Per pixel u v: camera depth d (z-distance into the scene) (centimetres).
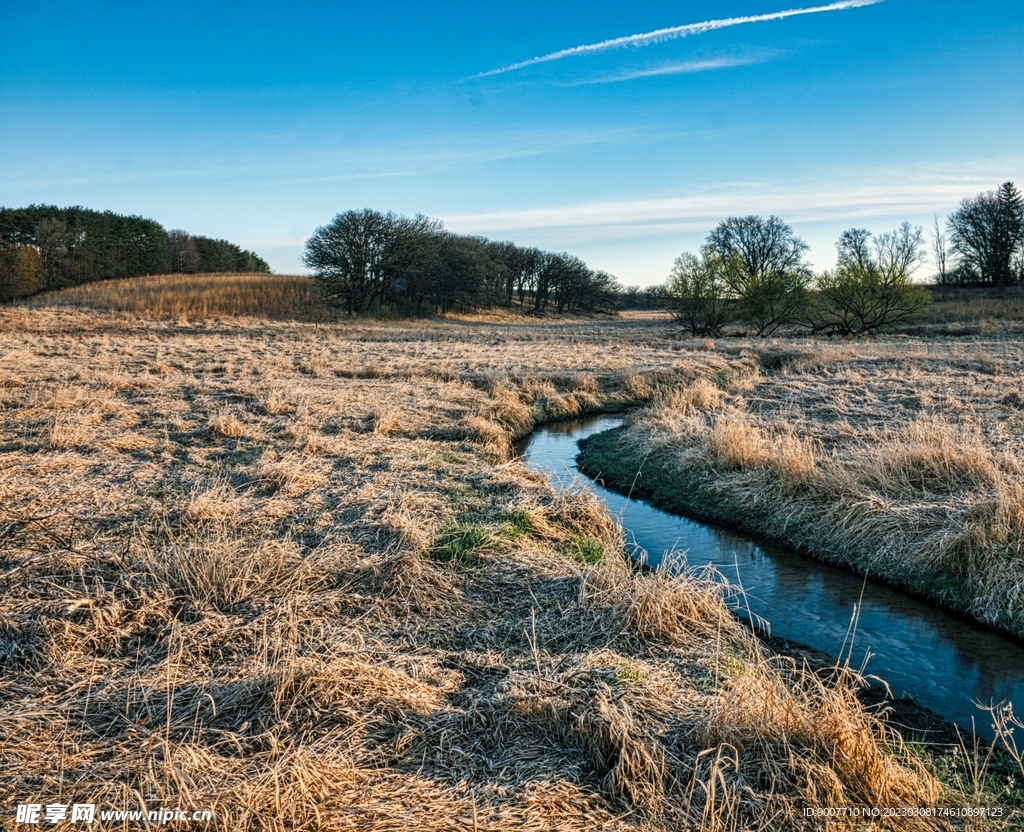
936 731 447
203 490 771
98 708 388
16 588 514
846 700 414
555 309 8869
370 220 5184
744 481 960
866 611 639
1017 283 6494
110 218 7712
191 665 435
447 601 542
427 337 3578
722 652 489
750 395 1645
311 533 662
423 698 405
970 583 648
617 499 1027
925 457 870
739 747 358
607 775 343
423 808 321
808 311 3938
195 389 1501
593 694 399
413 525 657
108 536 626
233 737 356
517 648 479
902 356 2295
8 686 408
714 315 3944
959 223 6862
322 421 1205
